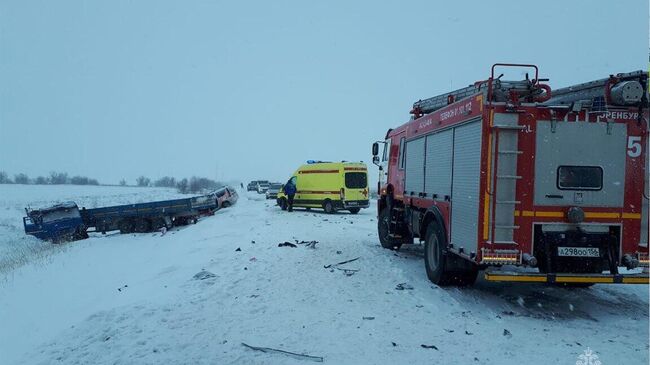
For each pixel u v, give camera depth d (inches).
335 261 440.5
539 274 268.7
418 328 251.0
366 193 1045.2
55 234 956.6
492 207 271.1
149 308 294.7
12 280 530.9
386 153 527.8
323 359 209.0
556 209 272.5
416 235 419.8
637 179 275.4
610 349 219.5
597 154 274.1
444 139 343.6
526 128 272.2
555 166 272.8
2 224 1230.9
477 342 229.3
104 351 227.8
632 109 275.6
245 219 892.6
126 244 812.6
